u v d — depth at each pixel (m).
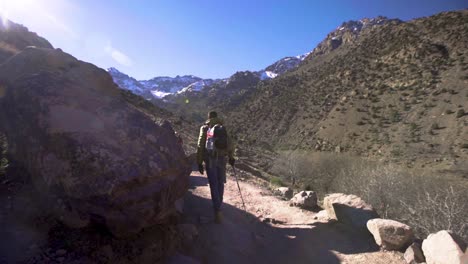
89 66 5.11
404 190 8.22
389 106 69.06
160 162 3.64
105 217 3.22
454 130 51.62
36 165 3.50
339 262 4.45
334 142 65.50
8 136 3.97
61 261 2.95
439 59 73.69
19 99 3.87
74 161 3.26
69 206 3.24
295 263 4.50
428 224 5.66
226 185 8.98
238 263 4.34
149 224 3.63
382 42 101.75
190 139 20.31
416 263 4.23
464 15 87.56
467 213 5.55
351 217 5.36
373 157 50.66
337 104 81.19
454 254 3.65
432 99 63.00
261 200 7.56
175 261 3.72
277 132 88.00
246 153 26.36
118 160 3.36
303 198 7.07
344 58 110.56
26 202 3.40
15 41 17.45
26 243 3.00
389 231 4.66
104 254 3.18
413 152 48.62
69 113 3.64
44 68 4.55
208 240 4.62
